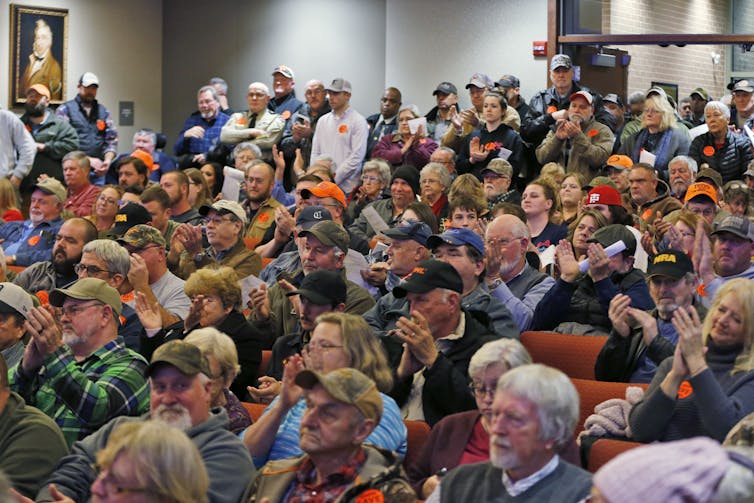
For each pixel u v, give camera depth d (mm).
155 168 13875
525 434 3262
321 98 13242
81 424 4883
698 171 9969
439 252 5691
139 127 16219
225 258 7723
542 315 5922
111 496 3146
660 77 12609
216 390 4543
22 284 7758
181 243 7656
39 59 15094
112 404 4867
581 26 12820
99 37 15727
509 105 12227
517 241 6398
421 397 4836
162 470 3137
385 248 7508
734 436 3264
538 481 3318
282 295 6520
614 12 12656
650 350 4953
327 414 3637
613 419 4539
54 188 9359
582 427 4785
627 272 6023
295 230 7289
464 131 11516
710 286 5859
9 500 2518
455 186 7973
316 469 3773
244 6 15742
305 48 15289
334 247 6383
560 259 5926
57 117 13492
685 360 4148
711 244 6637
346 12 14961
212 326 5707
